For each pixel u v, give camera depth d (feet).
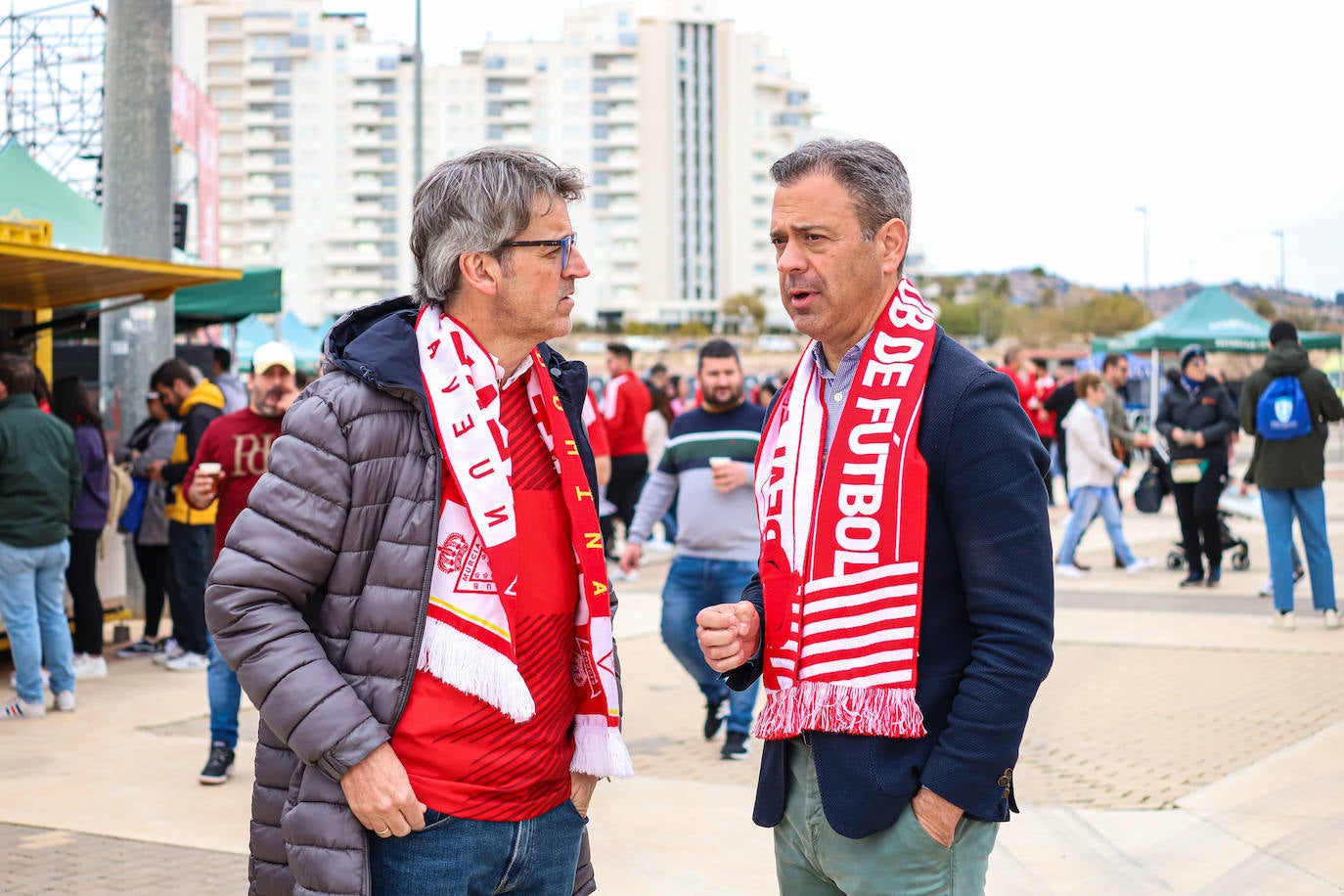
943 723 7.06
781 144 524.52
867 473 7.11
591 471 7.88
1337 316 99.14
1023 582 6.91
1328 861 13.84
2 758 19.15
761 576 7.66
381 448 6.93
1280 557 28.91
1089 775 17.66
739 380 19.38
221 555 6.89
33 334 29.58
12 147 35.32
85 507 25.85
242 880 13.73
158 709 22.79
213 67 500.74
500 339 7.41
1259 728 20.04
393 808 6.66
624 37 501.56
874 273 7.47
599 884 13.74
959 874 7.11
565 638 7.54
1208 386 36.24
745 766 18.85
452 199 7.22
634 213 499.10
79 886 13.48
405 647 6.81
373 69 495.00
